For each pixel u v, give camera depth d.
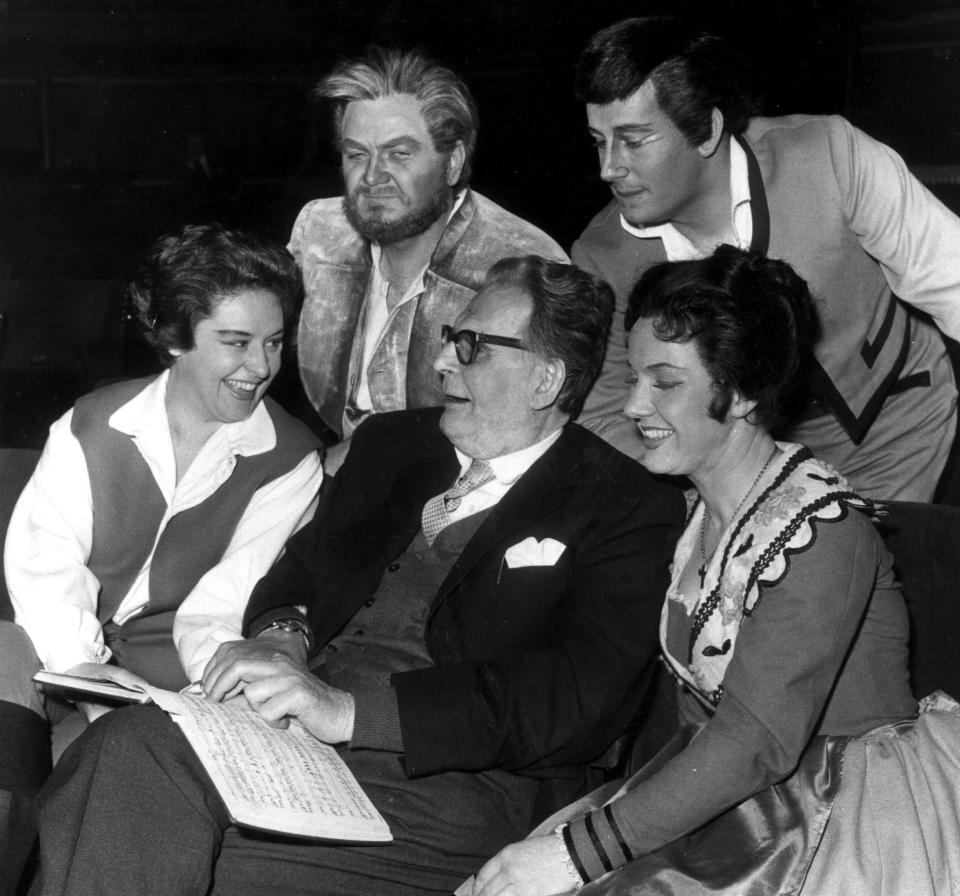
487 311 2.24
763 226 2.49
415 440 2.42
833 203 2.50
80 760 1.86
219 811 1.91
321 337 3.02
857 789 1.79
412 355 2.88
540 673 2.07
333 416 3.07
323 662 2.26
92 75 11.55
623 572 2.15
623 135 2.39
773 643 1.79
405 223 2.75
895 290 2.58
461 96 2.75
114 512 2.49
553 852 1.81
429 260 2.85
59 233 9.70
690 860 1.79
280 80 10.76
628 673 2.10
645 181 2.42
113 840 1.81
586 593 2.15
